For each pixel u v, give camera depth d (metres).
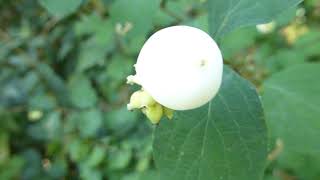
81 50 0.14
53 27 0.15
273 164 0.10
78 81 0.14
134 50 0.12
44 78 0.15
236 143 0.05
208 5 0.05
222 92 0.05
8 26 0.17
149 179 0.12
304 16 0.12
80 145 0.14
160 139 0.05
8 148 0.16
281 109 0.07
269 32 0.11
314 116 0.07
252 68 0.10
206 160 0.05
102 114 0.14
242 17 0.05
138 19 0.06
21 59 0.16
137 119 0.13
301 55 0.10
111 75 0.13
